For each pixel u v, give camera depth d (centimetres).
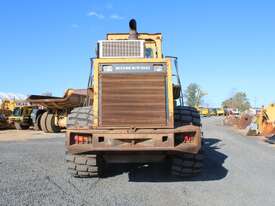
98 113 554
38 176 607
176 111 606
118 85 559
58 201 450
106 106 556
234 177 623
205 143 1225
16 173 631
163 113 554
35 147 1056
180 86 593
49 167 696
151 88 558
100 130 534
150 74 560
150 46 707
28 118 2091
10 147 1058
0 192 491
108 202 452
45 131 1777
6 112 2197
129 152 559
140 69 562
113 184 559
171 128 548
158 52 705
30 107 2111
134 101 556
